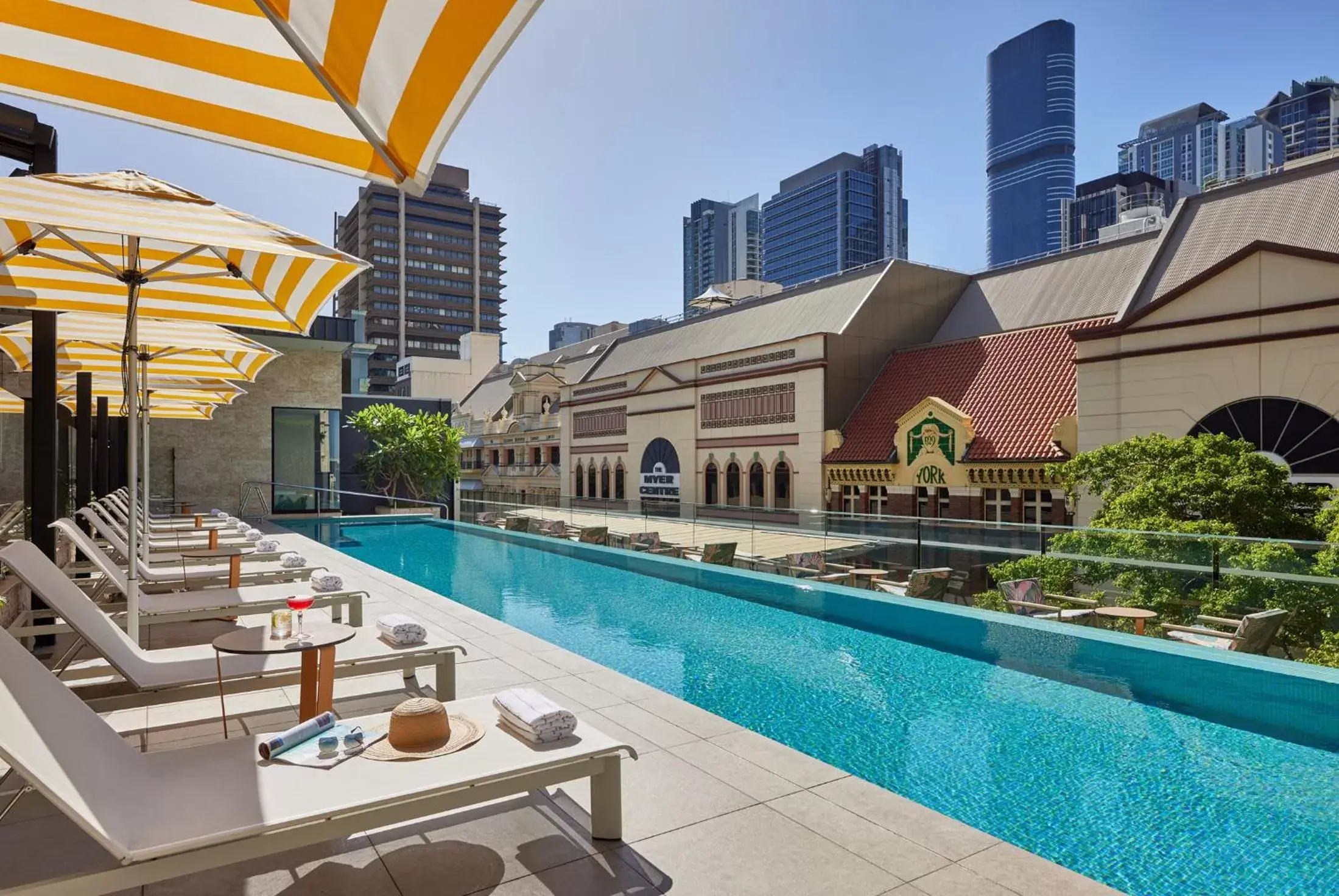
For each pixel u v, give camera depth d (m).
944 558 15.34
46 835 3.03
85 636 4.62
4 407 9.72
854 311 35.72
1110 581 12.68
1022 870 3.46
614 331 94.69
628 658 9.09
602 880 3.31
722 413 39.38
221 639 4.45
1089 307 31.80
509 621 11.28
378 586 11.55
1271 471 15.05
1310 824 4.84
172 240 3.75
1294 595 10.31
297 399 27.80
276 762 3.33
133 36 2.48
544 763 3.40
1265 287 21.75
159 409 15.89
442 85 2.20
